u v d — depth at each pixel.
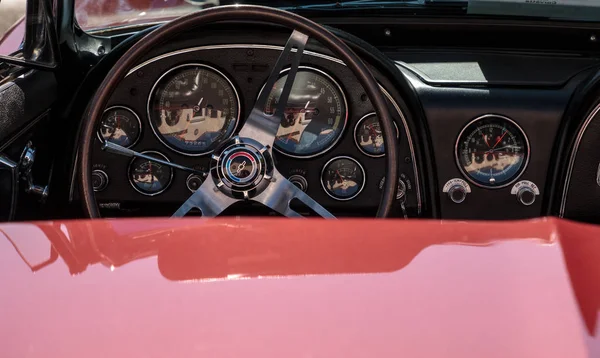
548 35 2.52
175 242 0.80
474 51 2.51
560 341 0.58
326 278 0.69
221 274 0.70
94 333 0.60
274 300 0.64
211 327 0.60
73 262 0.75
